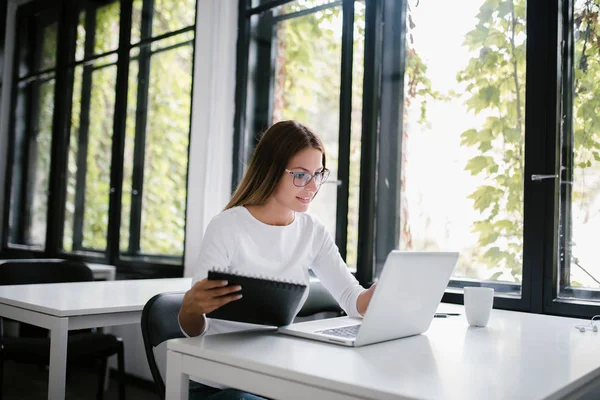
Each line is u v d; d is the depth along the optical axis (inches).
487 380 37.9
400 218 101.8
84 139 174.6
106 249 159.9
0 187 201.2
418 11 101.9
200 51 133.0
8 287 88.7
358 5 109.0
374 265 104.7
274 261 61.1
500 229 89.5
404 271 48.5
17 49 204.1
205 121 130.0
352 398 35.8
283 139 60.9
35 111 195.9
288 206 61.2
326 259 66.4
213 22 130.6
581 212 82.8
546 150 84.3
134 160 155.5
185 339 48.1
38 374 144.2
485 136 92.0
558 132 84.5
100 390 104.2
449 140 96.3
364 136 105.0
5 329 161.0
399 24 104.3
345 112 108.6
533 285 84.0
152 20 152.2
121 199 157.9
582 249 82.4
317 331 51.8
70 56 182.1
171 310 58.9
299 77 118.7
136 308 75.1
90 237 168.7
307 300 85.5
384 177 104.3
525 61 88.0
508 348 49.9
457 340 53.3
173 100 144.6
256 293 46.1
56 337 68.7
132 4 159.0
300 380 38.4
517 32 89.4
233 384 42.6
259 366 40.7
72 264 110.5
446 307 79.7
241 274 45.0
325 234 66.9
